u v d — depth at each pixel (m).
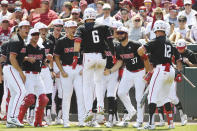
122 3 46.81
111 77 34.94
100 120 37.28
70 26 33.94
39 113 34.66
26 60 33.78
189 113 39.06
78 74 34.28
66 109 34.34
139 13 47.34
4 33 44.50
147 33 43.41
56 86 38.06
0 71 36.91
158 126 34.78
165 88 31.09
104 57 32.69
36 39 33.88
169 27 43.41
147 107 39.47
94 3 52.09
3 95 39.22
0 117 38.41
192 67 38.78
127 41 32.97
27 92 34.03
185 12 47.50
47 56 37.12
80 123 34.62
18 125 33.56
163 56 30.64
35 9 47.97
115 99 36.12
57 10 55.03
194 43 42.81
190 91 38.94
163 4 52.16
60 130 31.44
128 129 32.06
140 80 33.25
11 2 55.72
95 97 36.38
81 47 33.50
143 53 31.16
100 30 32.28
